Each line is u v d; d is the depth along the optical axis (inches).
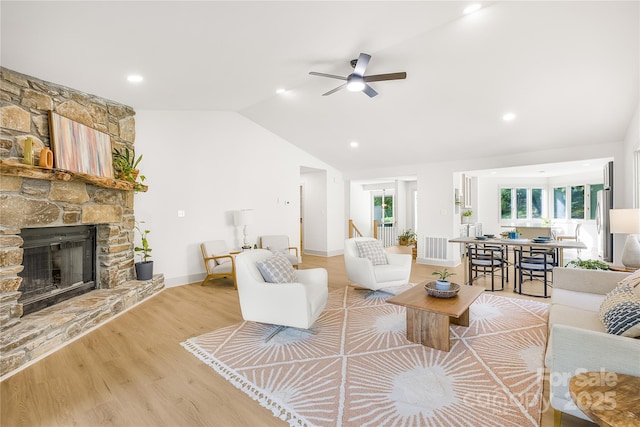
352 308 144.4
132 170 158.7
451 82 149.8
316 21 96.9
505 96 153.1
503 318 129.0
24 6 74.9
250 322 128.9
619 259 170.7
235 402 75.5
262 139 233.3
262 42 107.1
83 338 112.8
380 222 367.9
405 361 94.1
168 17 85.3
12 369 89.4
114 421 69.1
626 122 159.2
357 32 107.3
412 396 76.5
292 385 82.2
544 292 164.2
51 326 102.8
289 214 253.3
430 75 146.2
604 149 181.9
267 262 117.8
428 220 259.0
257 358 97.2
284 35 103.8
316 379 84.9
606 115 156.0
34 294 117.5
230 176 215.8
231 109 203.5
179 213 193.3
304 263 265.3
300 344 106.8
